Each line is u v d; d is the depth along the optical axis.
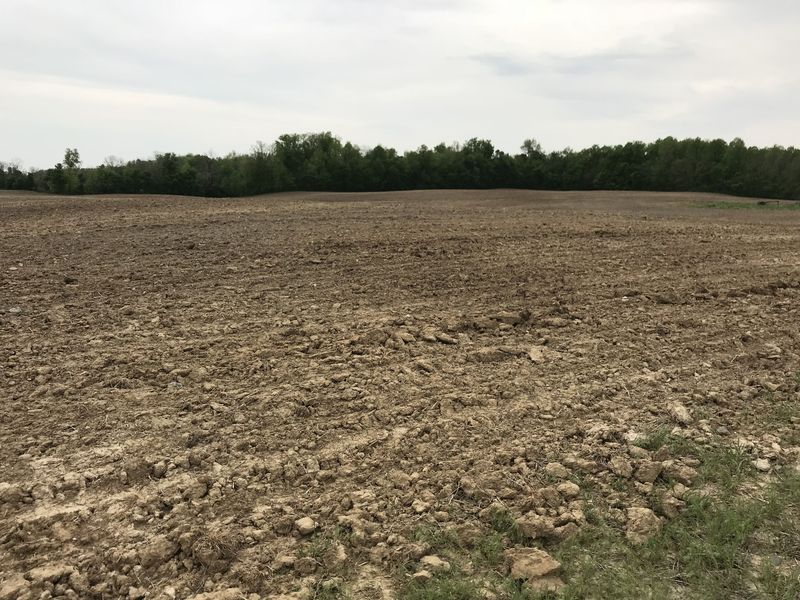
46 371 3.88
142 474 2.98
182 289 5.65
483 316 5.30
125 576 2.39
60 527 2.59
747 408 3.92
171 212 11.38
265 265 6.66
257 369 4.09
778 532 2.73
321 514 2.78
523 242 8.80
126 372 3.93
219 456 3.15
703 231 10.92
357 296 5.71
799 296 6.51
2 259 6.50
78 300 5.21
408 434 3.42
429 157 51.19
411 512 2.82
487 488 2.99
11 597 2.26
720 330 5.31
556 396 3.96
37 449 3.09
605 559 2.57
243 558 2.50
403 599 2.32
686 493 2.97
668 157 54.25
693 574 2.47
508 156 54.34
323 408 3.66
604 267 7.34
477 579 2.44
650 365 4.53
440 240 8.60
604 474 3.15
